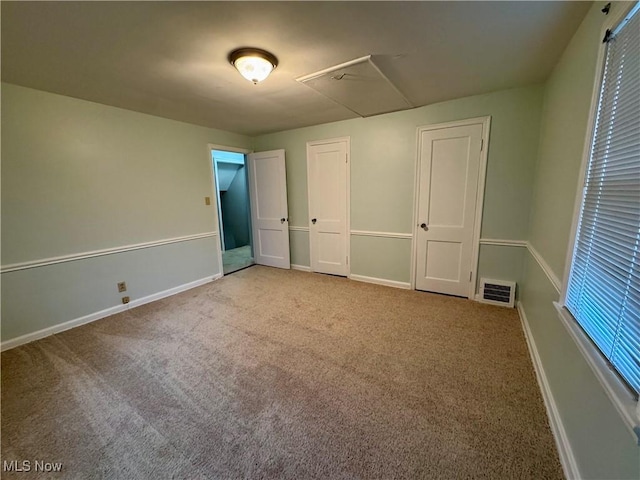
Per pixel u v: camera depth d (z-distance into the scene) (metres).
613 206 1.03
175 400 1.67
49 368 1.99
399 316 2.70
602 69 1.19
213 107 2.87
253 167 4.47
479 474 1.19
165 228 3.35
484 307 2.86
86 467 1.27
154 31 1.50
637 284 0.84
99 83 2.20
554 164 1.90
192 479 1.21
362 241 3.73
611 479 0.86
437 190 3.08
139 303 3.13
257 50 1.72
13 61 1.81
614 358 0.94
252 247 4.86
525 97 2.51
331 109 3.03
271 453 1.32
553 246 1.76
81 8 1.29
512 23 1.49
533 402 1.58
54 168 2.45
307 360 2.03
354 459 1.28
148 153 3.12
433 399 1.62
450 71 2.12
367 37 1.61
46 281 2.45
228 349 2.20
